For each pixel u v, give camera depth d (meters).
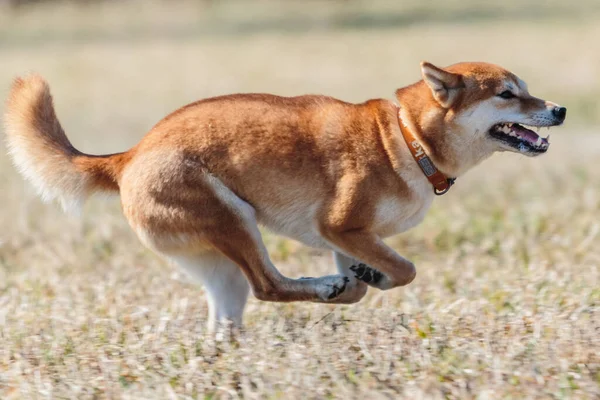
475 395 8.22
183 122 10.16
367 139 10.13
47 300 11.50
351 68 35.91
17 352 9.57
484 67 10.28
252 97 10.38
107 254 14.44
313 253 14.09
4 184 19.80
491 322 9.90
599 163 19.89
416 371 8.74
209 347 9.62
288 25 51.00
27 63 40.78
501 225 15.03
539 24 46.12
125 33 50.75
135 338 9.89
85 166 10.55
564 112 10.19
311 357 9.04
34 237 15.47
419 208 10.37
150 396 8.33
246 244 10.11
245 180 10.12
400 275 10.24
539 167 19.69
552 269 12.13
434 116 10.06
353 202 10.05
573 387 8.26
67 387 8.69
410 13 53.16
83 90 34.16
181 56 41.69
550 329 9.54
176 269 12.62
